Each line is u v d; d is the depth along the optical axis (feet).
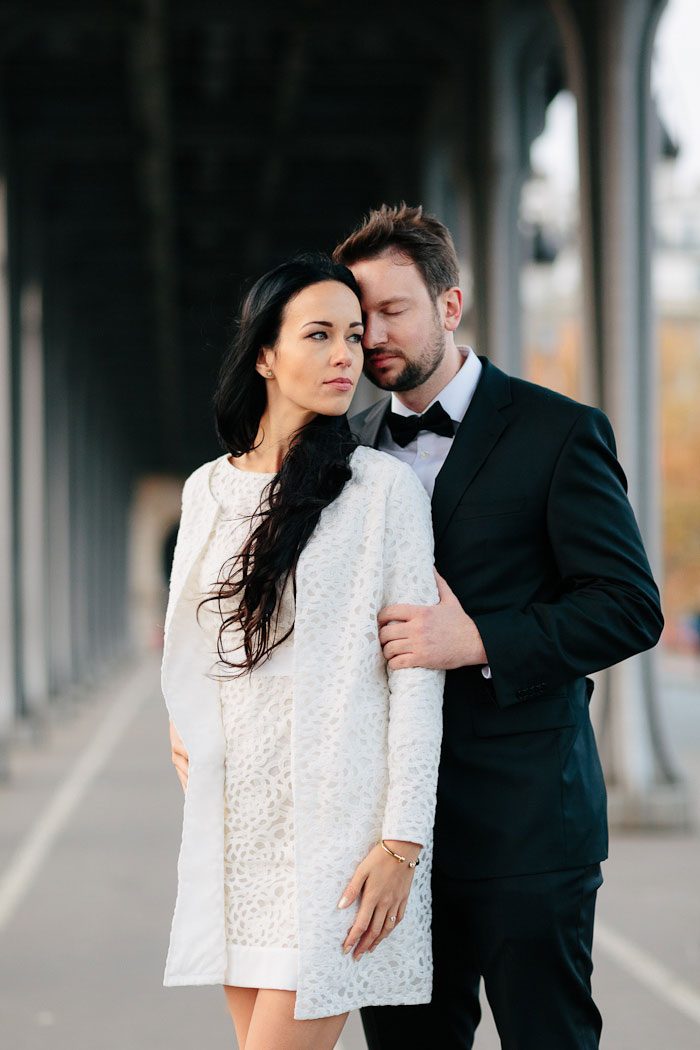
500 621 8.46
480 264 40.70
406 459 9.50
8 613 46.21
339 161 58.13
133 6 41.52
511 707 8.77
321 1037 8.11
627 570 8.66
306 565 8.26
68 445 77.51
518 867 8.61
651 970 17.89
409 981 8.30
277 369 8.54
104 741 51.37
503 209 40.45
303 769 8.13
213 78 48.67
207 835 8.47
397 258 8.93
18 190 51.72
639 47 29.89
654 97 30.12
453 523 8.96
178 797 35.22
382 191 58.44
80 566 77.82
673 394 155.63
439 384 9.32
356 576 8.34
